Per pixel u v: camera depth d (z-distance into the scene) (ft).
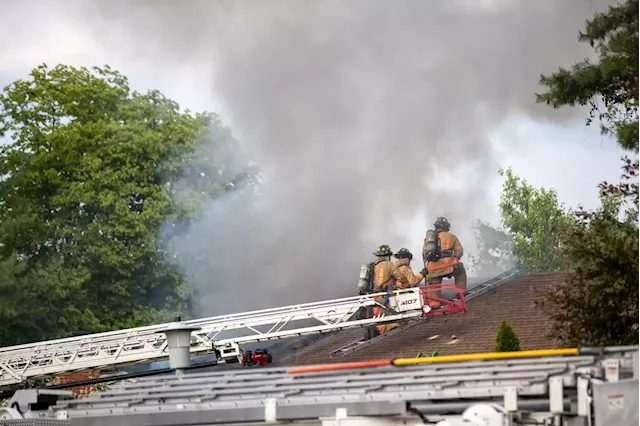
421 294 119.24
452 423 40.68
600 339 77.36
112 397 49.90
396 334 121.49
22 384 122.72
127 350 120.67
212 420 45.34
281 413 44.11
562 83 115.14
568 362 45.55
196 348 117.39
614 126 114.83
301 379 48.70
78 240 172.55
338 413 43.16
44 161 174.70
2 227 169.78
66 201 171.22
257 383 48.83
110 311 174.81
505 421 40.37
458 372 45.32
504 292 127.85
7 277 162.91
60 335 168.45
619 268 77.77
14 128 180.75
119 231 171.53
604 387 40.32
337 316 119.65
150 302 178.91
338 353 119.96
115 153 175.32
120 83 187.93
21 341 167.22
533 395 41.42
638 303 76.84
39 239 173.47
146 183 175.94
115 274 175.32
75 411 48.39
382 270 123.34
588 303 77.56
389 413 42.32
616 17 113.09
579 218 85.10
